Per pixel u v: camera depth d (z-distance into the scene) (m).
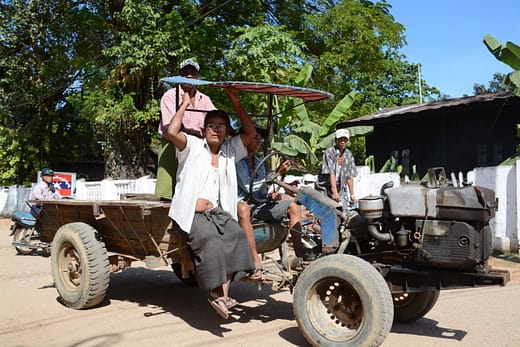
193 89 5.79
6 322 5.43
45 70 20.39
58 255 6.14
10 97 21.83
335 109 13.70
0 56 21.16
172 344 4.68
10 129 22.84
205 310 5.93
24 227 10.52
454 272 4.38
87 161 27.48
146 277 7.94
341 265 4.28
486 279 4.25
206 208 4.95
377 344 4.10
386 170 15.02
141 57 15.35
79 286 5.87
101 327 5.24
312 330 4.38
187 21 16.92
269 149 5.93
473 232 4.20
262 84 5.00
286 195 5.85
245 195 5.59
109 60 17.97
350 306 4.45
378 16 18.31
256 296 6.55
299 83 13.29
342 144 7.66
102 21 17.86
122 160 18.23
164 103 5.79
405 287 4.58
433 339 4.75
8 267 8.90
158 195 5.56
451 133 16.38
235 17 18.72
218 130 5.12
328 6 19.58
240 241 4.93
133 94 16.97
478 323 5.29
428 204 4.33
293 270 5.27
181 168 5.11
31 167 24.09
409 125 17.69
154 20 15.55
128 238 5.96
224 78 17.30
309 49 19.33
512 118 14.94
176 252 5.49
